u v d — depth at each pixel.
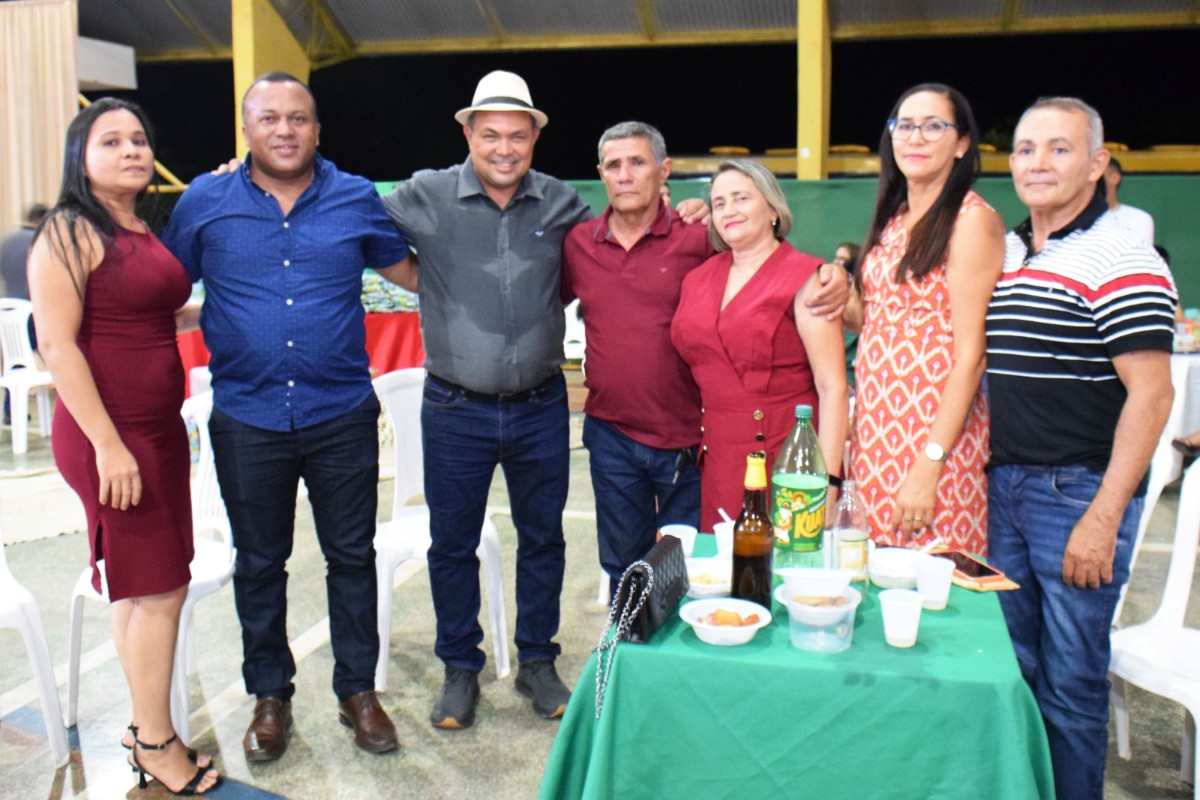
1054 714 2.07
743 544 1.77
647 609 1.64
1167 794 2.46
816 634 1.61
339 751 2.71
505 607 3.78
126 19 9.59
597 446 2.83
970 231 2.07
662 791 1.65
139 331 2.29
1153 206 6.16
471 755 2.69
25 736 2.78
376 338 6.84
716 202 2.42
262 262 2.48
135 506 2.30
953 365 2.11
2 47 7.38
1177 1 7.78
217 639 3.51
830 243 6.38
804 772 1.58
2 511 4.98
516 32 9.22
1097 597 2.00
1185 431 4.33
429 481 2.81
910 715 1.52
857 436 2.29
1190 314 5.48
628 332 2.68
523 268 2.69
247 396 2.53
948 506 2.19
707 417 2.50
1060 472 2.01
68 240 2.16
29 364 6.49
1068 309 1.95
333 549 2.70
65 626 3.55
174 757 2.49
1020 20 8.13
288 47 8.74
